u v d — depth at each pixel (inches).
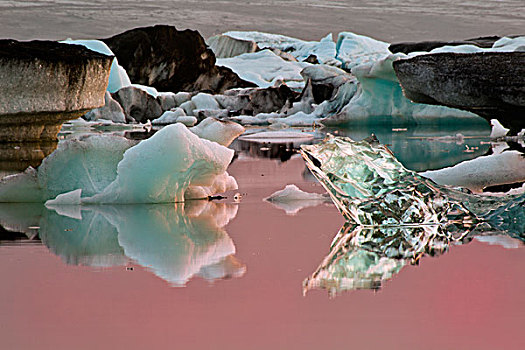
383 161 474.6
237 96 2620.6
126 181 554.6
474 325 230.2
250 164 914.1
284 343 213.3
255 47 5078.7
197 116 2452.0
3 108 857.5
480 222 449.7
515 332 223.0
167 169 551.8
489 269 313.1
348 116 2003.0
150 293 272.2
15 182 568.1
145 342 214.5
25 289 279.9
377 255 349.7
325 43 6058.1
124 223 462.6
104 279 296.7
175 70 3307.1
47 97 891.4
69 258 342.6
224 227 443.5
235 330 226.1
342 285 285.1
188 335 220.8
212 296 267.7
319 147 472.4
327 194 608.4
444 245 374.6
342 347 210.1
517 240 387.9
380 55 5472.4
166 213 509.7
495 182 663.8
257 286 283.7
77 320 237.0
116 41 3216.0
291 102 2674.7
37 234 419.5
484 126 1914.4
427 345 212.1
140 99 2409.0
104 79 1019.3
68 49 970.7
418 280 293.7
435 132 1651.1
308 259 340.5
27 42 945.5
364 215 442.9
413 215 444.1
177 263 330.3
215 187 623.5
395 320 236.5
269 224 454.6
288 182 711.7
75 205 553.0
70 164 572.7
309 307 252.2
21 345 212.8
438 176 670.5
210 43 5059.1
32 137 948.0
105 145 576.4
